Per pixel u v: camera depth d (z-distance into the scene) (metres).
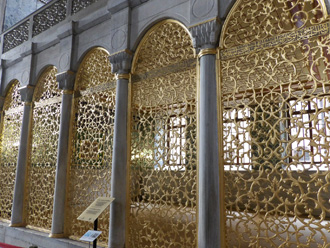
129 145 4.45
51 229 5.15
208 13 3.71
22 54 6.69
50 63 6.08
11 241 5.82
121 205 4.23
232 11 3.67
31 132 6.46
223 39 3.70
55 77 6.23
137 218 4.30
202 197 3.42
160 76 4.34
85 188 5.21
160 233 4.23
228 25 3.76
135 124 4.59
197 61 3.85
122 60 4.59
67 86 5.52
